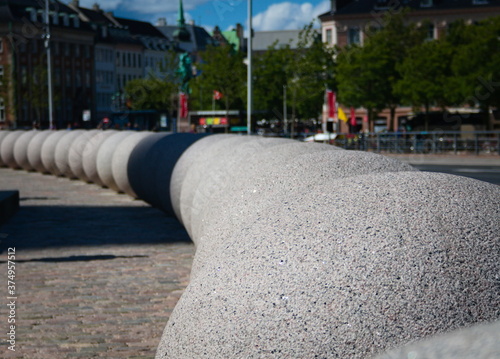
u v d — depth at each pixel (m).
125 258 10.80
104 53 120.56
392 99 54.59
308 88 55.06
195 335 3.43
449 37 52.31
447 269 3.29
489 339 2.13
